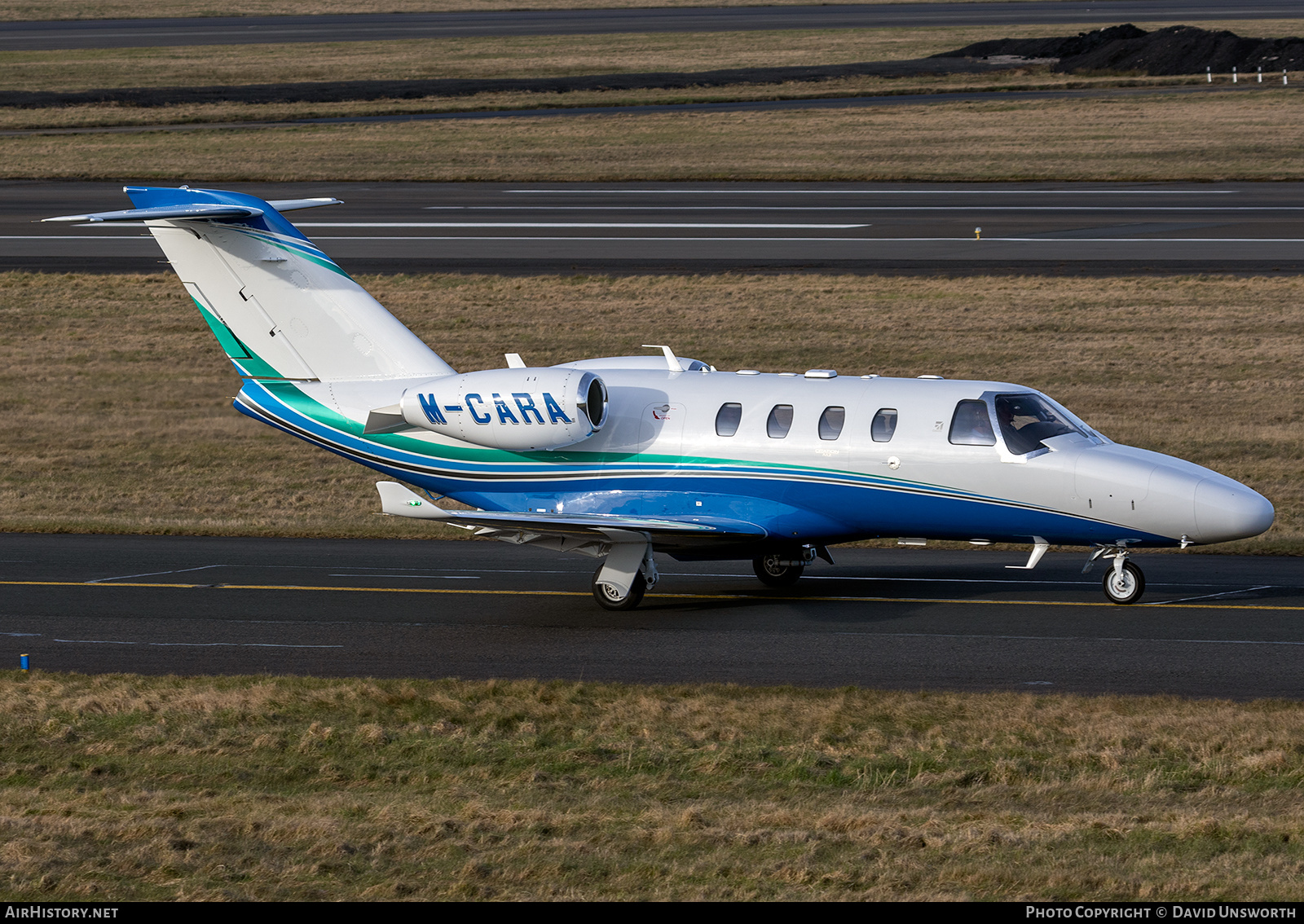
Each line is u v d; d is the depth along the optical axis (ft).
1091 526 236.22
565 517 235.81
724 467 248.52
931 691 189.37
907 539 250.78
